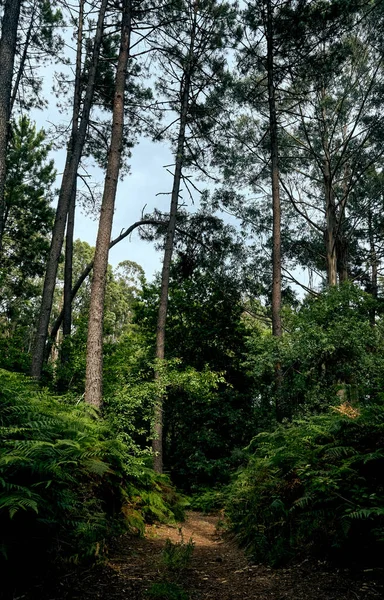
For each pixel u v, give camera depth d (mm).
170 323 18094
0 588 3074
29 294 23594
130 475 7344
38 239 22781
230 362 17719
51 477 3773
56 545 3811
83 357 10977
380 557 3645
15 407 4297
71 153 14484
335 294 12727
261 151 19891
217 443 15586
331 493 4191
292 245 22062
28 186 21766
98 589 3598
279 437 6320
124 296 44656
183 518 8797
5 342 12195
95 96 15898
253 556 4836
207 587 3980
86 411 6898
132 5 10445
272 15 14484
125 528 5801
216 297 18078
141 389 9141
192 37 15039
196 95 15391
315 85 16297
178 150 14742
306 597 3393
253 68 16172
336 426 4859
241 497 6738
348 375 11391
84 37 15758
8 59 8000
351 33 16391
